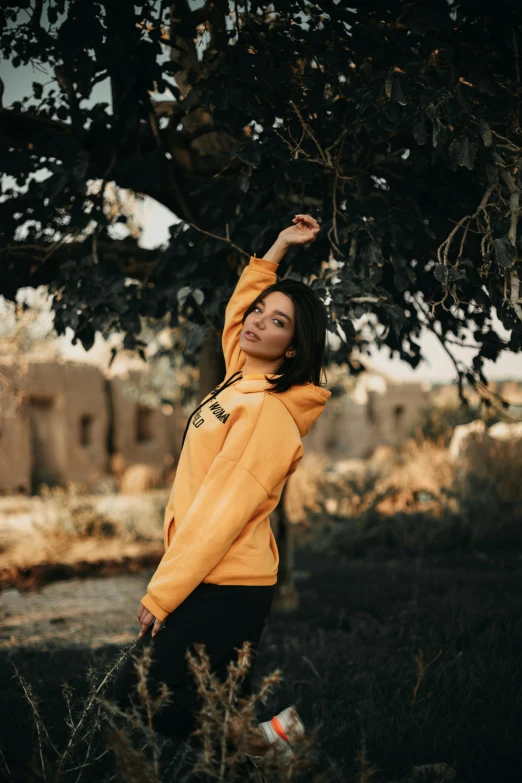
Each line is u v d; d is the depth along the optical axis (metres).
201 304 3.80
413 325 4.19
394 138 3.47
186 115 4.04
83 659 4.27
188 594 2.13
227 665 2.21
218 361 5.51
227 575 2.16
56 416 19.75
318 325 2.35
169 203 4.31
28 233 4.33
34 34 3.55
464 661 3.82
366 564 8.50
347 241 3.54
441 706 3.25
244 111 3.17
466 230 3.01
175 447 23.73
